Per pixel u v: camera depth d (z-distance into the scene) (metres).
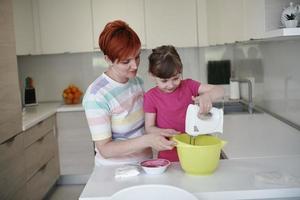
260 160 1.42
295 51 2.05
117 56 1.33
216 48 3.81
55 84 3.94
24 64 3.92
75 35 3.49
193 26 3.44
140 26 3.46
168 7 3.42
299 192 1.11
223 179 1.21
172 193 1.06
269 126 2.18
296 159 1.43
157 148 1.29
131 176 1.27
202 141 1.37
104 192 1.15
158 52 1.52
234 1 2.95
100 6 3.44
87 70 3.92
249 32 2.20
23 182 2.65
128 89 1.52
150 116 1.66
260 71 2.82
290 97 2.18
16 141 2.54
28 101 3.66
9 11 2.60
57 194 3.43
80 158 3.51
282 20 1.63
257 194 1.10
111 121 1.49
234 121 2.39
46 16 3.47
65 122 3.46
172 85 1.56
